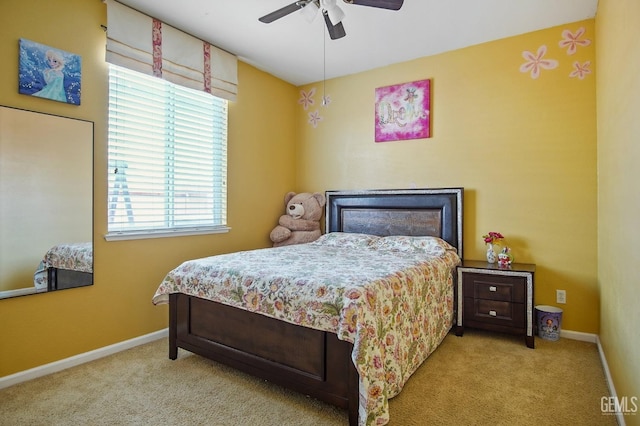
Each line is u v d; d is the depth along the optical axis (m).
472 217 3.33
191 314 2.41
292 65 3.80
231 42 3.25
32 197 2.22
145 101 2.87
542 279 3.02
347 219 3.96
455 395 1.99
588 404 1.91
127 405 1.91
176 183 3.12
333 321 1.72
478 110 3.30
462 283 2.94
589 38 2.85
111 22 2.53
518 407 1.88
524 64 3.09
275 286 1.97
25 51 2.17
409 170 3.67
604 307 2.44
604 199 2.46
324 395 1.80
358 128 3.99
